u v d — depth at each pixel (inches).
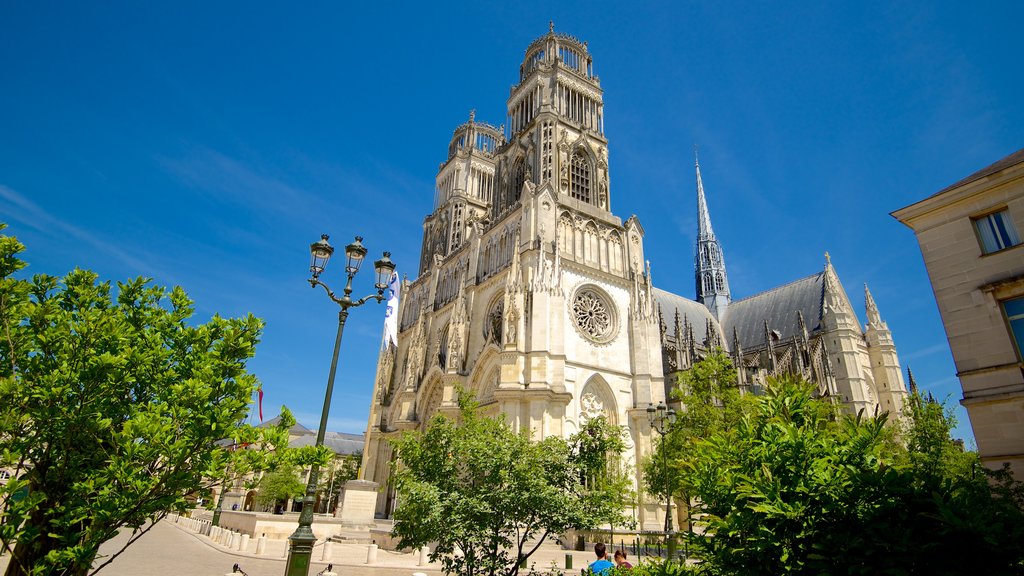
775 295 4643.2
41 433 635.5
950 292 1216.2
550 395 2396.7
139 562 1493.6
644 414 2623.0
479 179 4441.4
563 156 3203.7
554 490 970.1
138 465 625.0
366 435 3646.7
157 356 737.0
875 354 4097.0
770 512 495.8
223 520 2751.0
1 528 534.9
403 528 960.3
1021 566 426.6
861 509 486.0
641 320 2898.6
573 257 2871.6
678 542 1459.2
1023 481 997.8
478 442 1024.2
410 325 3912.4
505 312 2615.7
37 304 709.3
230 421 690.2
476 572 941.2
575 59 3826.3
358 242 965.2
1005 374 1095.6
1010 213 1167.0
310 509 767.1
